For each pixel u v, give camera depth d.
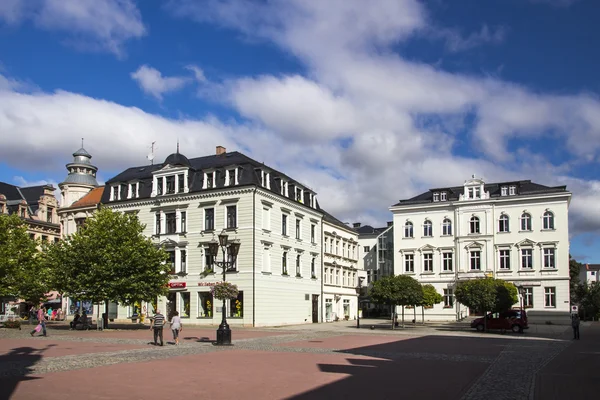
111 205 58.72
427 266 67.56
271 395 13.71
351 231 77.69
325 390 14.58
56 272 44.25
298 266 59.59
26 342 30.42
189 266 53.19
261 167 53.44
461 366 20.55
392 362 21.67
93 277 42.97
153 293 45.03
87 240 43.94
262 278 51.38
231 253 31.20
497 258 63.56
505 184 64.69
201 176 54.59
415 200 70.56
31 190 79.31
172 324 29.42
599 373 18.98
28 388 14.41
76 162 75.56
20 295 51.38
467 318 64.06
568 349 29.05
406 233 69.31
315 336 37.72
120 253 43.53
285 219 57.38
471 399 13.65
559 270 60.38
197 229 53.38
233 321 50.47
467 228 65.56
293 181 59.97
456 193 69.31
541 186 64.38
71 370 18.14
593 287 89.44
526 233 62.47
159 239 55.16
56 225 75.88
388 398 13.60
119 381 15.76
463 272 64.81
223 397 13.38
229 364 20.17
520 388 15.44
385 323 61.84
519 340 35.91
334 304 69.25
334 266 69.75
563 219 60.88
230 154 57.94
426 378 17.16
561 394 14.54
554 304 60.34
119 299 44.28
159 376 16.84
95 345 28.39
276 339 34.06
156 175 56.47
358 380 16.52
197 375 17.14
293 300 57.50
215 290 29.80
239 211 51.56
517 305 61.78
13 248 50.12
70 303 61.47
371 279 90.50
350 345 30.03
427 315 66.56
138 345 28.55
